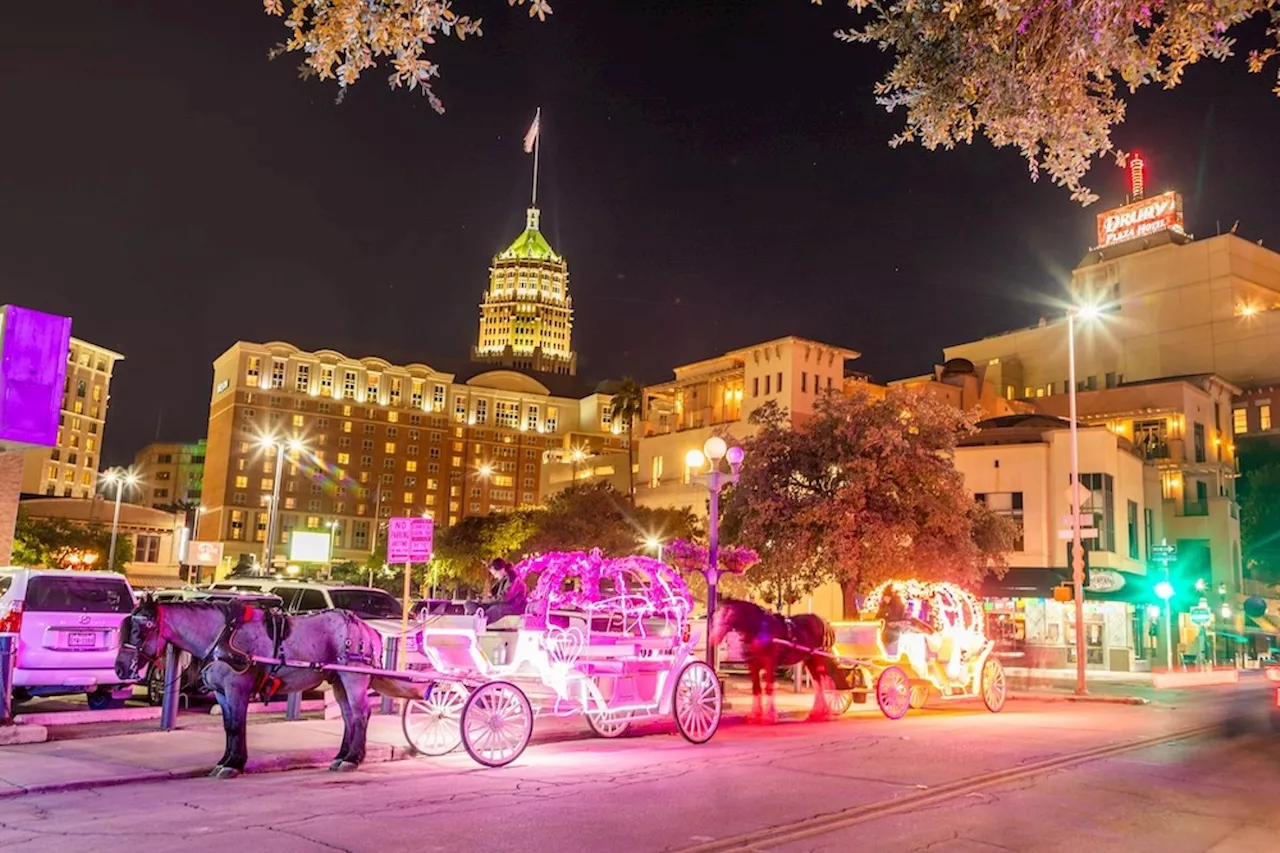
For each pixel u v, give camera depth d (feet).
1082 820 31.50
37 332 79.25
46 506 327.88
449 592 275.18
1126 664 149.48
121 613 56.34
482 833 27.43
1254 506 237.25
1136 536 184.75
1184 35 23.15
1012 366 298.35
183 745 43.60
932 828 29.60
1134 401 234.17
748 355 222.48
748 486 113.09
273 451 526.98
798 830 28.84
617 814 30.25
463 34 21.99
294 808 30.83
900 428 106.52
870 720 62.13
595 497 206.69
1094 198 25.29
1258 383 254.27
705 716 49.32
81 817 29.48
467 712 39.19
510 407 620.90
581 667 43.68
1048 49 24.43
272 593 74.64
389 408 569.23
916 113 25.99
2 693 45.37
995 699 69.77
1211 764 45.19
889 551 100.12
